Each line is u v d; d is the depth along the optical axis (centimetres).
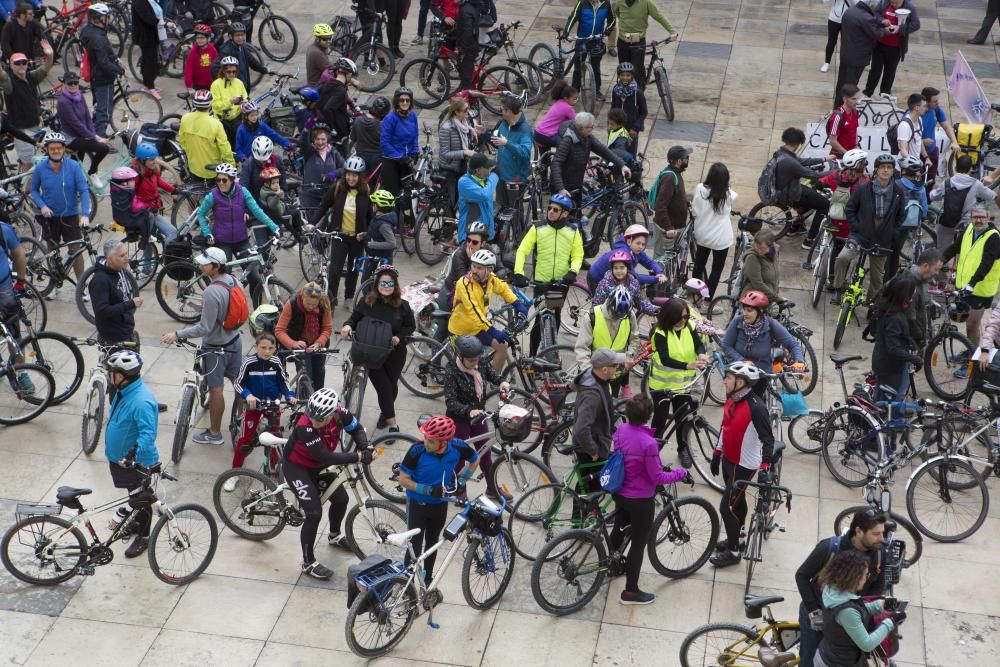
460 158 2200
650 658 1338
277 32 3088
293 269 2241
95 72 2577
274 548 1507
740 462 1422
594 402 1410
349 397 1722
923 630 1385
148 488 1419
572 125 2184
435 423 1311
